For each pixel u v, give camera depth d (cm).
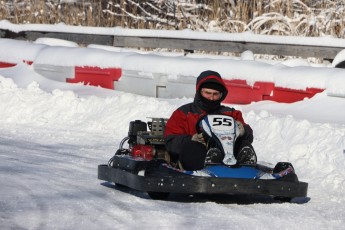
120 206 1124
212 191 1122
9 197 1162
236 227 1006
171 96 2242
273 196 1234
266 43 2344
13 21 3266
